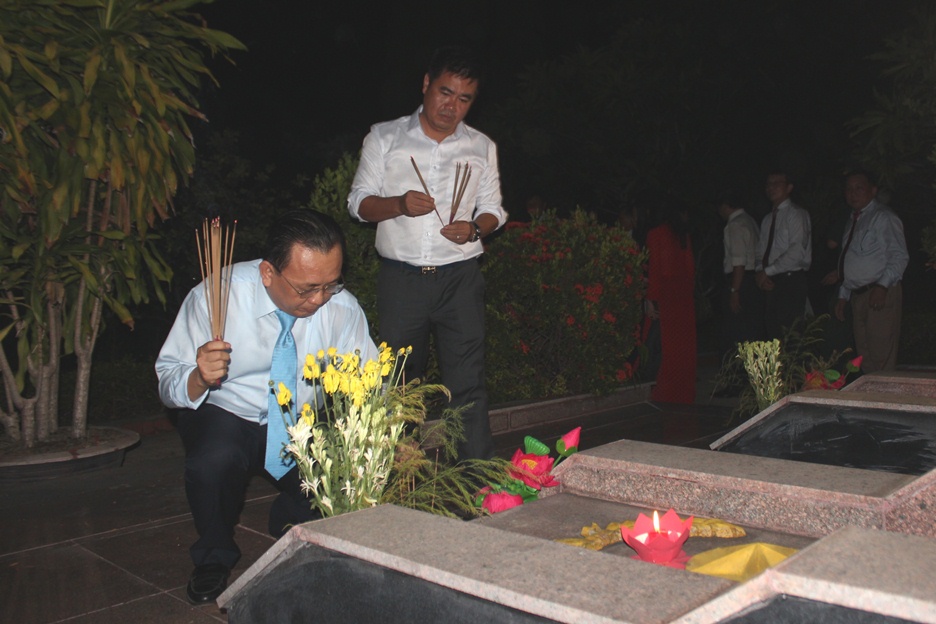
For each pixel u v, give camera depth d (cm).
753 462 286
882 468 384
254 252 932
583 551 186
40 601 327
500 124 1285
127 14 513
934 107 761
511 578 171
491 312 690
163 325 956
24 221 534
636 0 1420
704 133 1283
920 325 1029
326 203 609
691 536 254
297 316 322
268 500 463
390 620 187
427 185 442
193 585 324
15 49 470
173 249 895
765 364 531
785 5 1310
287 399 262
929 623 136
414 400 285
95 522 424
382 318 450
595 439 621
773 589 149
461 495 340
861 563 154
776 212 803
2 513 439
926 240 757
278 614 212
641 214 859
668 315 776
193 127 1055
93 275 514
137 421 647
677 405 755
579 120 1245
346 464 257
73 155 509
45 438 538
